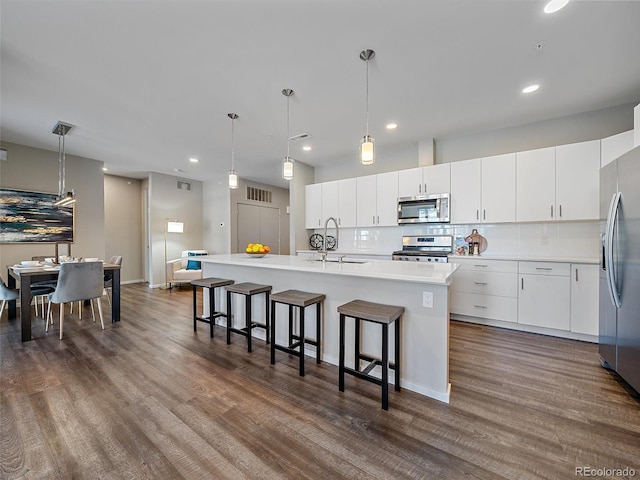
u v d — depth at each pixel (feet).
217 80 8.60
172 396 6.41
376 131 12.77
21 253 14.35
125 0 5.64
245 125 12.00
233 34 6.67
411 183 14.05
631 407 5.96
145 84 8.79
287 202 28.25
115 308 12.06
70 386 6.82
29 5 5.72
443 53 7.38
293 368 7.80
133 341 9.83
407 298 6.73
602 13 6.01
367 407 6.01
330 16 6.13
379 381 6.00
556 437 5.08
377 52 7.34
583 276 9.57
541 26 6.41
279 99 9.78
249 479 4.25
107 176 21.21
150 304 15.39
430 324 6.43
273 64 7.83
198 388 6.76
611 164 7.27
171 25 6.36
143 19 6.16
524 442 4.96
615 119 10.48
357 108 10.50
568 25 6.38
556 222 11.46
